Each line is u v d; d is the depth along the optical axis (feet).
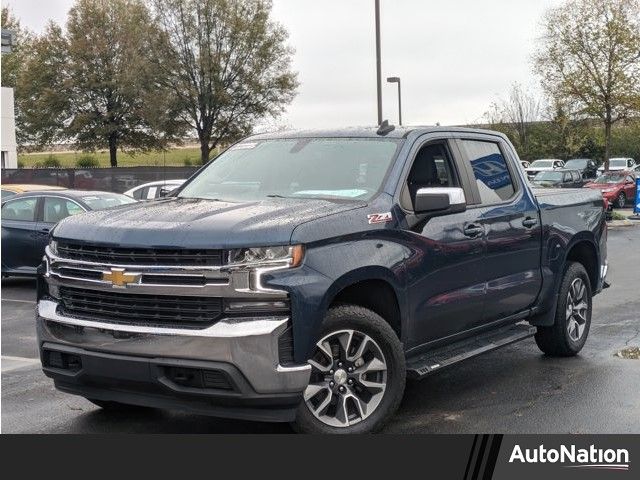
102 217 16.08
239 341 13.66
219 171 19.66
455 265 18.25
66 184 106.52
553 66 116.88
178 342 13.87
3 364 23.93
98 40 166.61
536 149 175.42
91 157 200.34
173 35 168.25
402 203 17.28
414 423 17.60
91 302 15.06
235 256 13.98
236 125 174.70
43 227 39.99
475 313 19.26
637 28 111.14
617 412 18.45
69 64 168.96
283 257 14.23
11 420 17.98
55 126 172.55
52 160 190.08
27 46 180.65
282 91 175.73
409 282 16.81
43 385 21.26
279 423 17.49
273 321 13.92
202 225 14.52
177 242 14.21
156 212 15.92
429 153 19.10
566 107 119.75
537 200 22.29
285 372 13.94
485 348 19.36
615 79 111.24
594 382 21.15
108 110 172.86
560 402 19.27
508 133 180.24
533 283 21.59
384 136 18.79
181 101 169.37
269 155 19.39
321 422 15.33
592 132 136.56
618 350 25.09
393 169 17.63
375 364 15.96
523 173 22.13
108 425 17.57
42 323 15.70
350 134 19.21
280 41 173.37
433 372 17.37
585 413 18.38
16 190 46.96
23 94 172.45
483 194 20.18
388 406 16.10
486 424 17.57
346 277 15.06
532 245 21.44
